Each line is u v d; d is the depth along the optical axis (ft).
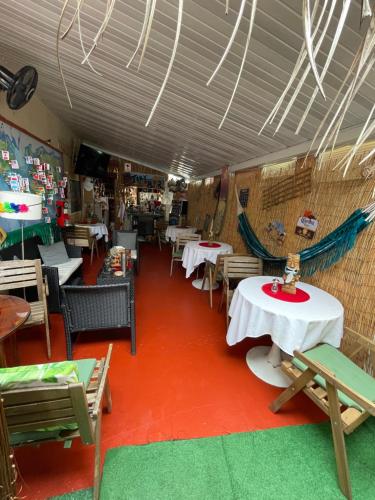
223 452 4.66
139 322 9.09
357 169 6.66
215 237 16.16
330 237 7.18
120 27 5.20
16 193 5.91
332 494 4.09
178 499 3.94
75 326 6.61
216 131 10.06
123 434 4.92
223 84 6.52
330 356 5.34
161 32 5.08
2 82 6.42
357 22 3.37
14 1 5.33
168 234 18.86
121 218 24.61
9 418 2.97
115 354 7.25
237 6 4.06
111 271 8.80
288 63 5.06
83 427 3.29
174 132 11.82
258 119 7.89
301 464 4.51
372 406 3.43
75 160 17.94
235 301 6.72
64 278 8.84
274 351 6.97
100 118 12.91
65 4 1.44
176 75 6.70
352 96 1.55
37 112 10.93
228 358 7.30
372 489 4.19
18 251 8.64
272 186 10.45
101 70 7.57
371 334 6.18
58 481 4.12
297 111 6.70
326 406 4.40
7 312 4.77
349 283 6.72
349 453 4.75
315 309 5.77
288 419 5.42
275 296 6.34
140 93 8.45
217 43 5.04
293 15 4.01
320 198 7.92
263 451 4.71
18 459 4.41
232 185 14.29
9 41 7.16
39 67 8.47
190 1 4.19
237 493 4.05
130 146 18.12
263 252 10.52
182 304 10.76
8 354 6.63
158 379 6.38
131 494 3.97
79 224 18.01
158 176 28.89
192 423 5.22
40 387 2.84
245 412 5.55
